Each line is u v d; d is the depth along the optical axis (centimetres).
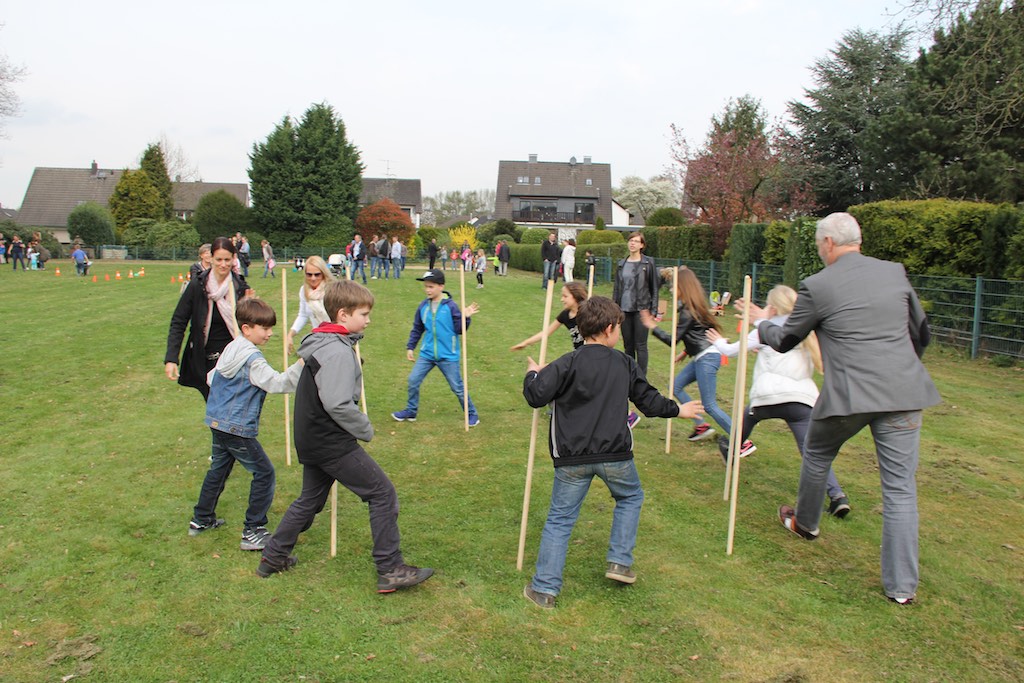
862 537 473
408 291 2192
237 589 403
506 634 357
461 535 478
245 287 607
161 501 540
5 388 935
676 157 3206
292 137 4734
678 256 2584
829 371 401
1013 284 1084
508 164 6806
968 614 376
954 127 2278
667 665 332
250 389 440
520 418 800
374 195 7512
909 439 387
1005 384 965
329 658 338
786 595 396
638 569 427
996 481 584
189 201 7038
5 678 319
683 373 671
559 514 392
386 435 727
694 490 565
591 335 394
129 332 1392
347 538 472
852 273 396
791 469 618
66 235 6116
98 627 363
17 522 497
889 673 326
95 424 773
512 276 3350
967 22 1553
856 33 3138
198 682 319
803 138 3130
